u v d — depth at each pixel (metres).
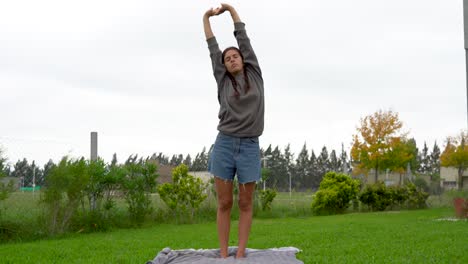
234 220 13.34
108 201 11.00
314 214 16.34
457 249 6.39
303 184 31.61
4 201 9.20
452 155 27.17
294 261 3.68
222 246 3.87
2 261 6.08
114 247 7.38
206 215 13.57
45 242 8.40
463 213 12.21
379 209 17.67
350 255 6.00
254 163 3.74
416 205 18.23
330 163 36.28
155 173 12.55
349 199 16.86
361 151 23.55
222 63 3.88
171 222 12.70
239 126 3.70
